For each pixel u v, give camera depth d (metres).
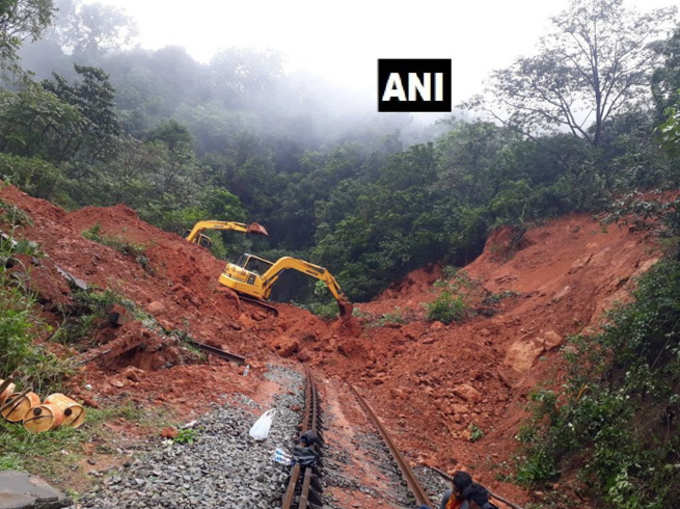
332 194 66.00
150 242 23.53
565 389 11.16
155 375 10.63
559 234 29.11
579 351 12.27
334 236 47.22
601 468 8.75
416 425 13.73
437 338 20.91
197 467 6.43
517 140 39.66
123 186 37.16
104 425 7.22
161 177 44.75
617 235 24.02
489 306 23.77
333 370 19.47
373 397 16.12
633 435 8.64
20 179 27.38
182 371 11.34
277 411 10.90
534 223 31.23
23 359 7.33
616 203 12.89
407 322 24.17
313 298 46.44
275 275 25.56
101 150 40.09
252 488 6.25
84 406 7.68
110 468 5.88
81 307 11.40
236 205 61.97
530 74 34.25
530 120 35.91
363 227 43.78
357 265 40.78
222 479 6.25
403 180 46.28
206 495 5.66
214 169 82.31
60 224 18.58
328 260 46.16
